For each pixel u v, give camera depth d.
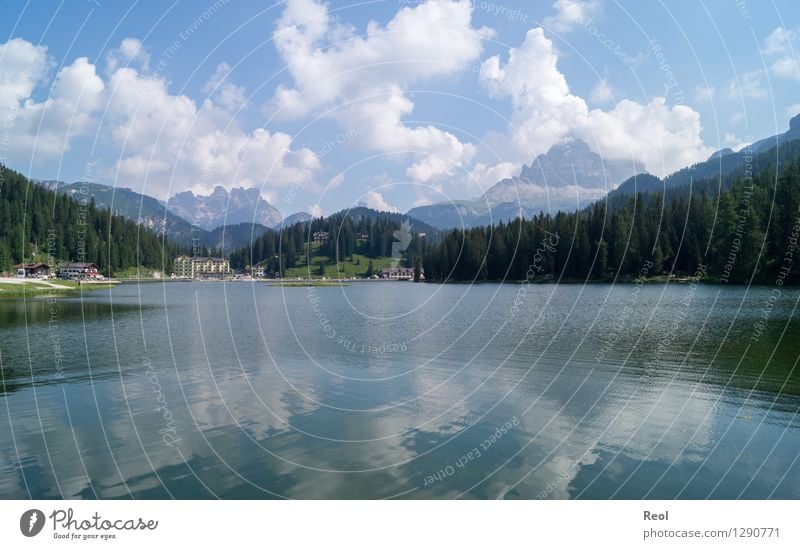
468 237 141.00
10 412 16.61
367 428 14.95
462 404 17.45
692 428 14.46
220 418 15.96
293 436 14.27
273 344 32.22
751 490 10.68
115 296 92.31
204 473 11.75
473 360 25.41
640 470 11.73
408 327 41.19
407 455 12.84
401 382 21.00
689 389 18.78
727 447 12.94
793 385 19.14
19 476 11.61
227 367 24.48
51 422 15.55
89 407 17.28
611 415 15.82
